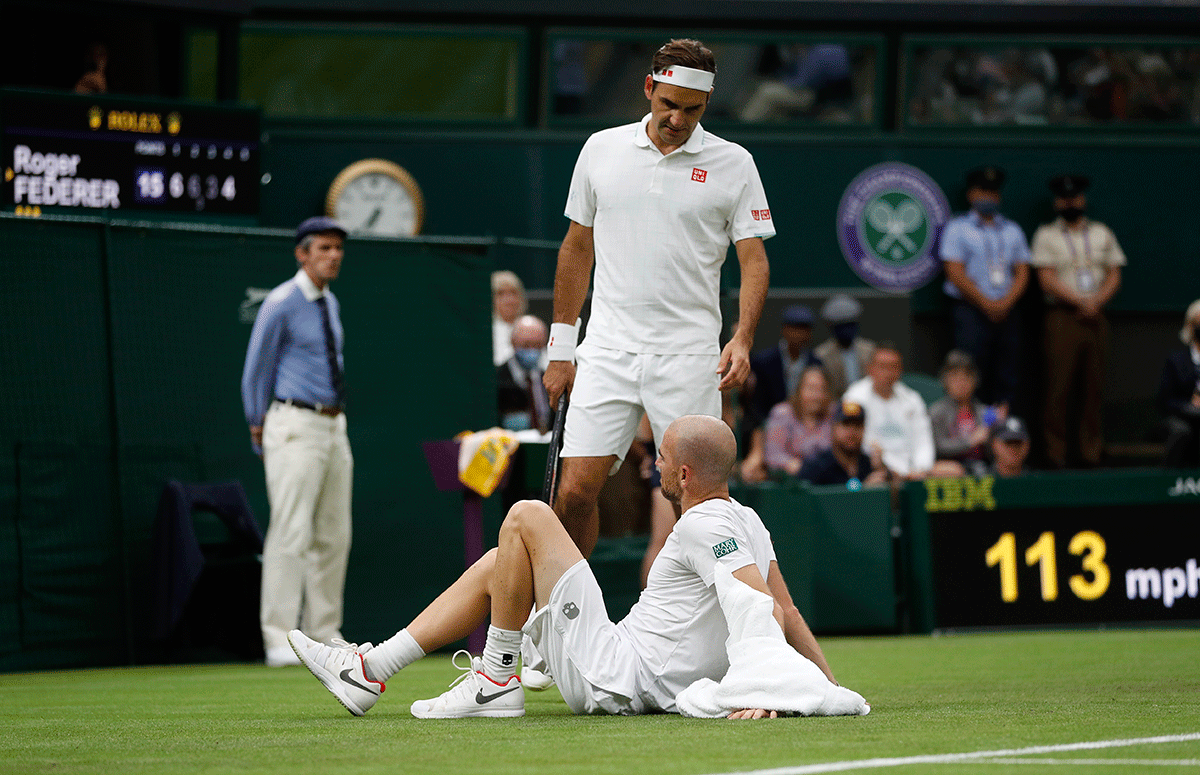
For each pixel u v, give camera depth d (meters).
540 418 35.34
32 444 28.95
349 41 49.56
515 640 15.03
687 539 14.52
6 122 40.50
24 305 29.09
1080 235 52.16
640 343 17.98
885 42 52.03
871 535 35.69
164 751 12.70
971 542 35.94
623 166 18.05
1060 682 20.95
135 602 30.03
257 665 29.39
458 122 50.50
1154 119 53.94
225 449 31.69
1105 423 53.62
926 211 52.50
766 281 18.06
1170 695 18.14
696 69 17.41
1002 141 52.97
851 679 22.08
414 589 32.81
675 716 14.60
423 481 33.12
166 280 31.11
